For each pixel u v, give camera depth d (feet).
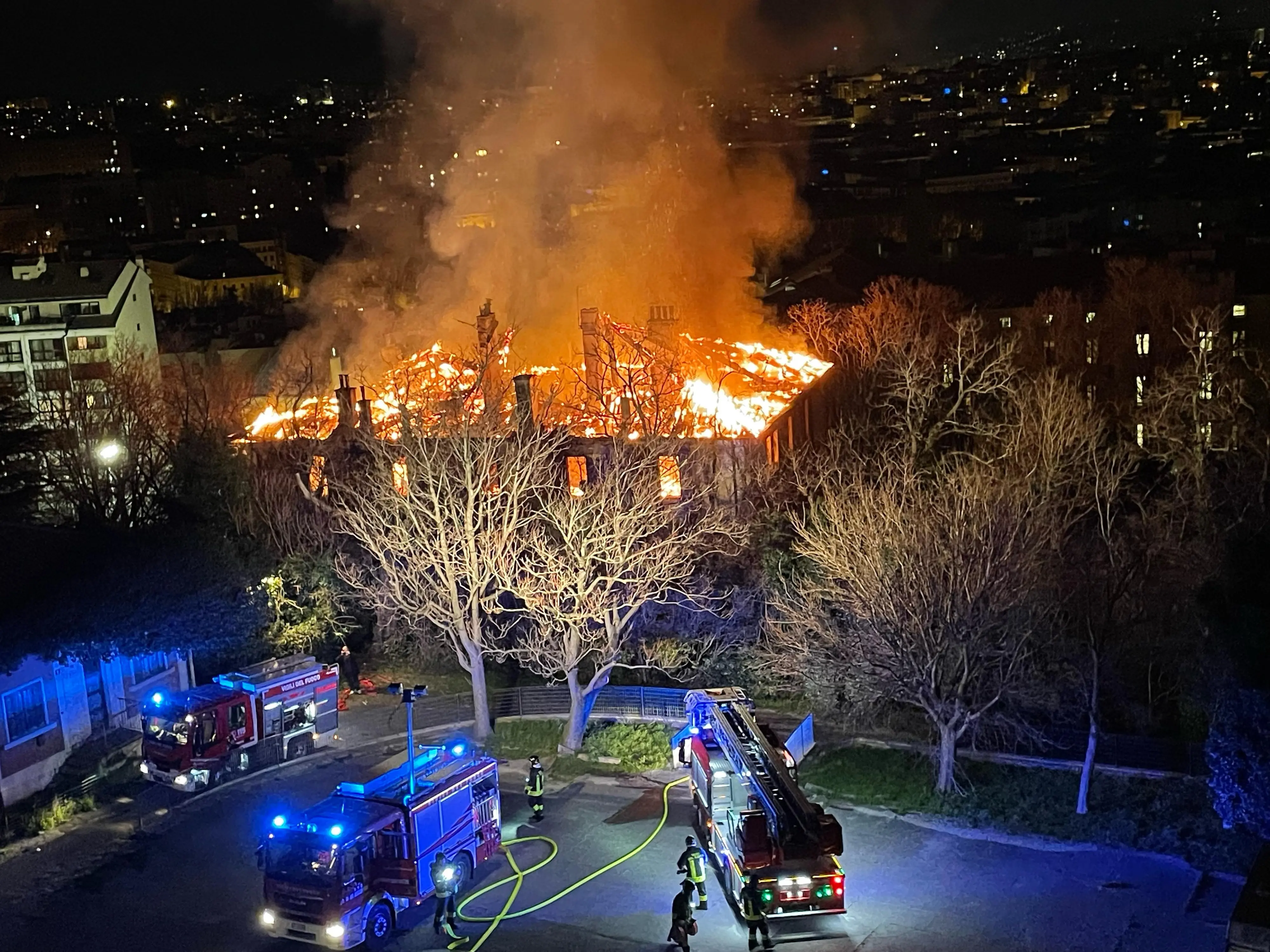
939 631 114.83
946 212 548.31
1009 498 123.13
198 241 555.69
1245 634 96.78
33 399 274.77
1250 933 64.18
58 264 313.94
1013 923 94.48
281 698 124.98
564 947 93.25
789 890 90.43
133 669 132.16
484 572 137.18
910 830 109.91
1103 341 277.44
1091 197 587.68
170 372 279.69
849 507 130.52
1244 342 286.66
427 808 96.53
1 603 118.83
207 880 103.96
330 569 152.76
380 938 94.68
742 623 146.61
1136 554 132.57
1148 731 127.85
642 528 134.51
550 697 139.13
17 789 116.47
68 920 98.22
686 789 119.34
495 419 151.84
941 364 234.99
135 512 174.29
